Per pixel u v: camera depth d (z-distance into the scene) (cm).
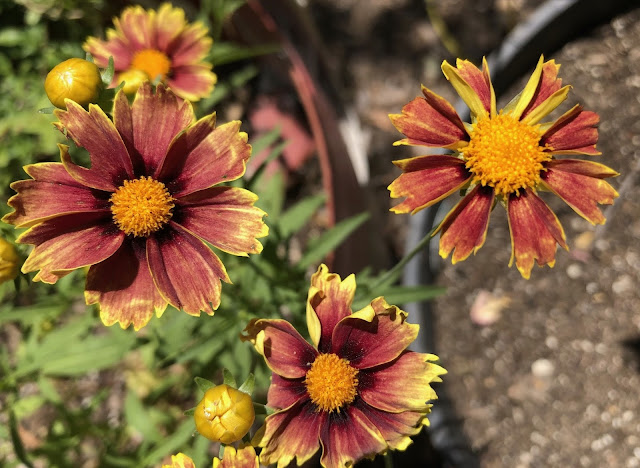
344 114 27
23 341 20
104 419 23
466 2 29
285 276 17
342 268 21
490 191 13
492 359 23
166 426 22
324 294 12
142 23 17
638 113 24
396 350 12
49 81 13
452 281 24
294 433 12
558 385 22
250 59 26
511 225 13
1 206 14
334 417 13
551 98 12
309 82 22
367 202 25
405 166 12
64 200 12
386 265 25
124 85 13
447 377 23
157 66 17
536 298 23
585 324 23
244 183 17
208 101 20
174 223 13
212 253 12
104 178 12
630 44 25
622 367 22
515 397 22
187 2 23
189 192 13
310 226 25
